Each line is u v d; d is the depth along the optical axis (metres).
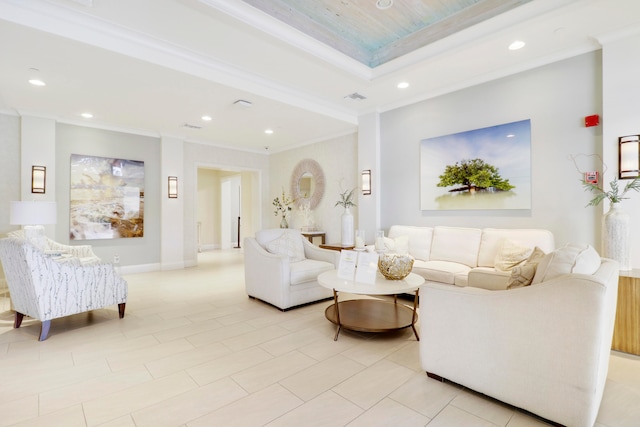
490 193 3.79
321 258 4.00
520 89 3.57
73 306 2.85
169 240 6.00
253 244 3.86
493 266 3.44
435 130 4.33
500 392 1.73
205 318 3.26
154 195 5.92
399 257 2.80
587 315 1.46
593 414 1.47
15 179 4.54
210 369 2.20
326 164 6.21
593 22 2.74
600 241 3.06
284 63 3.49
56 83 3.56
